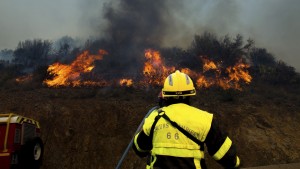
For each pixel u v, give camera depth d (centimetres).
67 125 1355
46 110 1411
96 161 1264
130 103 1563
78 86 1884
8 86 1839
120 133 1379
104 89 1770
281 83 2395
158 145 250
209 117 250
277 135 1526
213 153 245
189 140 243
